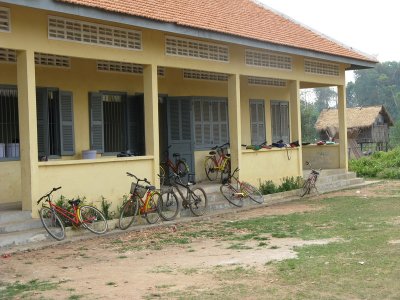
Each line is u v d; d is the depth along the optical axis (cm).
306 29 1866
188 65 1297
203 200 1308
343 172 1958
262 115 1844
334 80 1888
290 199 1531
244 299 580
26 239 922
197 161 1548
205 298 588
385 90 7475
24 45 965
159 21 1134
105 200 1111
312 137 4556
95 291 635
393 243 855
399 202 1417
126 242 952
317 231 1009
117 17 1049
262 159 1550
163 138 1529
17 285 675
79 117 1277
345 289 604
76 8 972
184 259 804
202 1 1522
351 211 1272
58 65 1231
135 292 625
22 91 982
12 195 1134
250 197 1417
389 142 4784
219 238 974
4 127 1126
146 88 1219
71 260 815
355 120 4469
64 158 1241
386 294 580
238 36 1348
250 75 1497
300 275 671
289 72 1655
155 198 1164
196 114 1546
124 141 1384
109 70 1346
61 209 979
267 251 838
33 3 902
